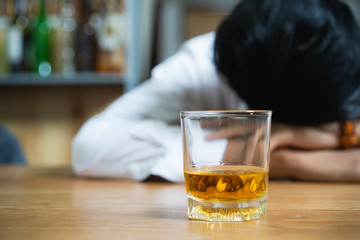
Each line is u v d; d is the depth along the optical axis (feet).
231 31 2.34
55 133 5.87
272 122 2.64
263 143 1.68
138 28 5.49
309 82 2.30
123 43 5.23
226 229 1.56
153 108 3.39
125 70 5.24
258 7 2.37
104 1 5.17
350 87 2.35
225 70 2.38
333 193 2.21
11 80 5.06
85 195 2.19
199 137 1.67
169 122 3.43
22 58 5.14
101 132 2.80
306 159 2.56
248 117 1.64
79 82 5.12
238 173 1.65
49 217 1.74
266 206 1.78
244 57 2.30
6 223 1.67
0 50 5.06
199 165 1.67
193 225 1.62
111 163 2.70
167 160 2.54
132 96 3.44
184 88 3.52
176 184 2.51
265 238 1.47
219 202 1.66
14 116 5.85
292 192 2.24
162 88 3.49
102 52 5.18
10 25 5.13
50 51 5.14
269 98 2.36
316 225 1.61
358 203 1.96
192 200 1.71
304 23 2.28
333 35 2.28
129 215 1.77
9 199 2.09
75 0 5.12
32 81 5.08
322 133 2.60
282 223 1.63
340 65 2.28
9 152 4.38
